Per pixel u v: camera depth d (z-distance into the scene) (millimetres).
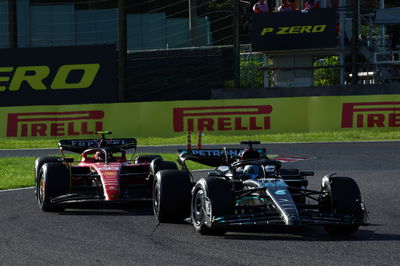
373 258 24750
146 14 138875
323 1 105750
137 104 93125
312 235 29672
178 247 27297
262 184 30109
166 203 32781
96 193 39312
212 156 36938
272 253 25750
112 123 93438
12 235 30812
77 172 41844
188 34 138250
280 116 90500
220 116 91562
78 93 104938
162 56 112625
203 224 29422
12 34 108188
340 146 78500
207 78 111688
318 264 23828
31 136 94625
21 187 51031
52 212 38375
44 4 137750
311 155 70938
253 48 102188
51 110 94625
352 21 98938
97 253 26453
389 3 121812
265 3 105188
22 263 24891
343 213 29422
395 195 43812
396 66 106000
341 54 103750
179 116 92438
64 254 26328
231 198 29078
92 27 138125
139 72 112750
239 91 99000
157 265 24172
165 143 86625
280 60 105938
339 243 27688
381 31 107812
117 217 35969
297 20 100000
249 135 90500
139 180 43219
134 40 139250
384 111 88562
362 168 59875
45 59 105188
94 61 104625
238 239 28750
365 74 116188
